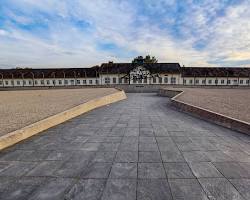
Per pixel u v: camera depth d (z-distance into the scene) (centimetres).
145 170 391
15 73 5709
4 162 436
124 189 325
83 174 378
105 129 718
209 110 930
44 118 797
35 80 5541
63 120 859
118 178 361
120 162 430
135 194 311
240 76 5031
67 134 654
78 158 455
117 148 518
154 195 307
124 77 5156
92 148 519
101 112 1124
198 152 483
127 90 3662
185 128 723
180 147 520
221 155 462
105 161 436
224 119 746
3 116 847
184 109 1120
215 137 606
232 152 481
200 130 691
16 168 406
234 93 2197
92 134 653
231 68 5366
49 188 330
